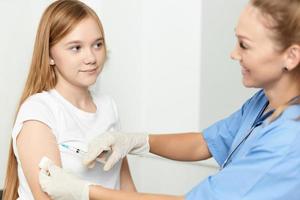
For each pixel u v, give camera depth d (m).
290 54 0.97
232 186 0.98
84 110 1.33
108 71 2.37
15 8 2.07
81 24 1.22
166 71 2.27
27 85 1.30
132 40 2.36
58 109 1.24
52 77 1.29
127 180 1.44
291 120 0.99
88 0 2.33
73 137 1.25
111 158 1.25
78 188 1.07
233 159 1.15
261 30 0.97
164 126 2.30
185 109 2.21
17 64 2.10
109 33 2.34
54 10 1.25
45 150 1.15
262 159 0.97
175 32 2.21
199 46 2.12
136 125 2.38
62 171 1.11
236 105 2.04
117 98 2.38
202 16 2.10
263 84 1.06
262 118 1.16
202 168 2.09
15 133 1.18
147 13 2.31
